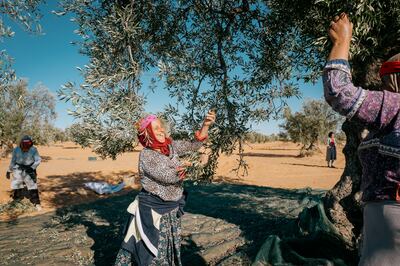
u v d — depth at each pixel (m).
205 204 8.29
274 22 5.20
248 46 5.61
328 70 1.68
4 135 21.38
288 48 5.20
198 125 4.90
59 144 51.31
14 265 4.88
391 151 1.59
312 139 27.08
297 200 8.26
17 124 22.11
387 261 1.59
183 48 5.25
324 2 3.08
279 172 16.33
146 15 5.00
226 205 8.09
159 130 3.56
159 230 3.52
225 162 18.58
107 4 4.70
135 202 3.62
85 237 6.05
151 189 3.54
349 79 1.66
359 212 4.61
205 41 5.43
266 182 13.59
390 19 3.30
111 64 4.43
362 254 1.72
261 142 58.22
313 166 19.12
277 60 5.23
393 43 3.55
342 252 4.34
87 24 4.46
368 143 1.70
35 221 7.57
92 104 4.12
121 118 4.13
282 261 4.11
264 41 5.46
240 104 5.10
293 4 4.09
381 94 1.62
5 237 6.32
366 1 2.78
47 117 24.12
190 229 6.19
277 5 4.72
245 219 6.64
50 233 6.44
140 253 3.50
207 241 5.56
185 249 5.24
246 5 5.27
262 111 5.08
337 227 4.74
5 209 8.56
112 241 5.79
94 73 4.14
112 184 13.20
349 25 1.74
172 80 4.62
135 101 4.28
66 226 6.95
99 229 6.55
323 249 4.34
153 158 3.51
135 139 4.38
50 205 9.66
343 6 2.96
